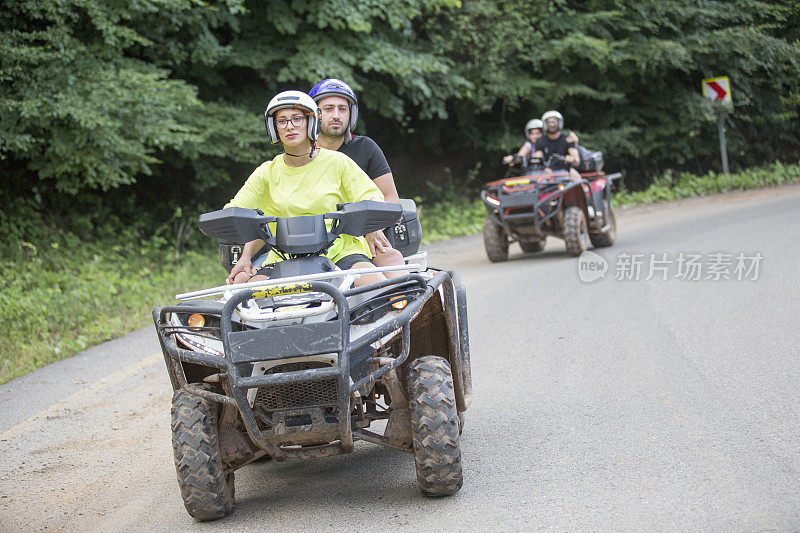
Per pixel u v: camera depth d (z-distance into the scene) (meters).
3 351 10.50
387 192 7.18
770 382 6.57
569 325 9.44
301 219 5.20
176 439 4.89
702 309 9.56
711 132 31.70
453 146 28.36
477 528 4.43
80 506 5.60
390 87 22.70
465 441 5.99
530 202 14.91
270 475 5.88
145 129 15.25
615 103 29.06
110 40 14.94
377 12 19.44
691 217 20.72
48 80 14.71
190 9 17.17
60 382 9.11
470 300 11.67
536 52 26.33
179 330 5.07
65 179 15.24
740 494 4.50
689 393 6.52
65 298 12.87
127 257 17.30
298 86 20.86
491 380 7.54
